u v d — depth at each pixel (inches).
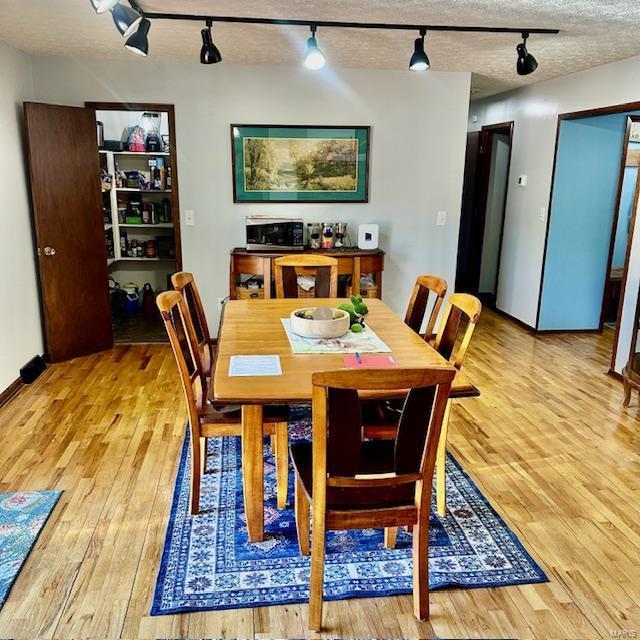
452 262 206.8
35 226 165.9
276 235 183.5
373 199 198.1
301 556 86.5
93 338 184.7
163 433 126.8
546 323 215.8
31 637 70.4
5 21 130.6
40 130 161.0
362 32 138.0
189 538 90.2
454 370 63.8
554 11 119.0
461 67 183.0
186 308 102.4
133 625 72.7
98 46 157.9
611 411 142.6
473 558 86.3
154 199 233.6
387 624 73.7
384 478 68.4
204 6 117.1
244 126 186.4
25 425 130.3
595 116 186.2
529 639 71.4
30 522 92.9
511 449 121.4
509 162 238.1
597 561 86.0
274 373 83.1
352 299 110.1
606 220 209.2
